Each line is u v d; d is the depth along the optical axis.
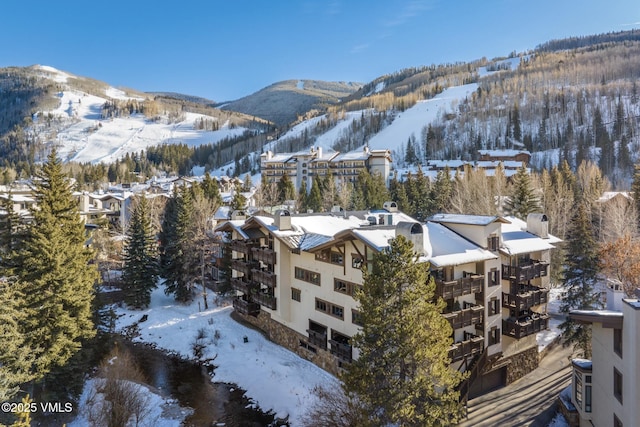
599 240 57.72
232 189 110.81
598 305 36.56
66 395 27.53
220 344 40.41
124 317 49.03
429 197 85.62
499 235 31.16
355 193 87.75
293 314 37.41
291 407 29.19
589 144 146.00
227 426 27.64
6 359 23.30
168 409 29.66
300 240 35.53
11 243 33.62
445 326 19.73
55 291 27.48
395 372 19.70
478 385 30.48
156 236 74.31
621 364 20.56
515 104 178.25
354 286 30.03
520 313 33.06
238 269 43.78
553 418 27.19
